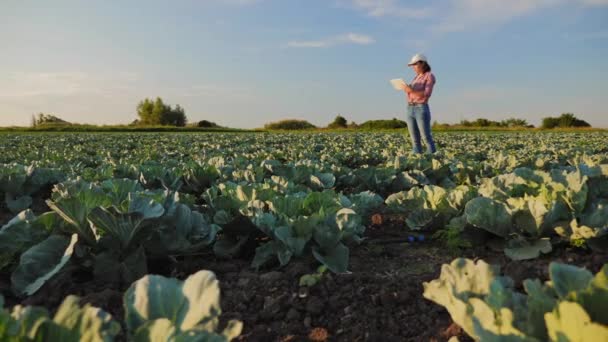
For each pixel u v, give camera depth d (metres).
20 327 1.56
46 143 19.88
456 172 7.98
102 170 7.11
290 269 3.31
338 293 3.05
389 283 3.16
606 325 1.66
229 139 22.23
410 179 6.90
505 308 1.79
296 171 6.71
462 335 2.48
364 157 10.58
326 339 2.57
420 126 11.89
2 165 7.08
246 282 3.22
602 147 13.50
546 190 4.14
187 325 1.80
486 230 4.03
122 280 3.22
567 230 3.71
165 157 10.98
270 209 4.12
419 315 2.79
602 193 4.36
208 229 3.84
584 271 1.98
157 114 99.19
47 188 6.96
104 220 3.18
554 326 1.61
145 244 3.43
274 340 2.58
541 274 3.18
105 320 1.59
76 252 3.29
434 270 3.67
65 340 1.56
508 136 25.86
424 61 11.56
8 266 3.50
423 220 4.64
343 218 3.75
